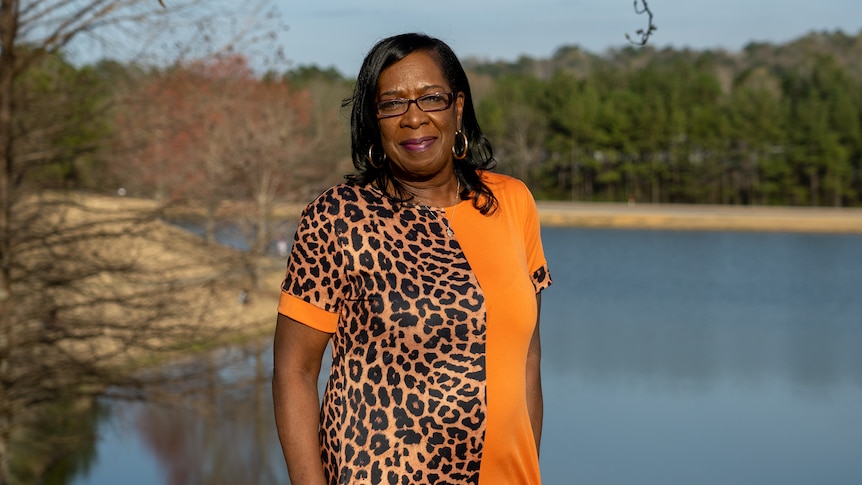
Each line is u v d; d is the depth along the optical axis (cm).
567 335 2819
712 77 9069
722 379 2238
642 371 2311
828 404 2006
